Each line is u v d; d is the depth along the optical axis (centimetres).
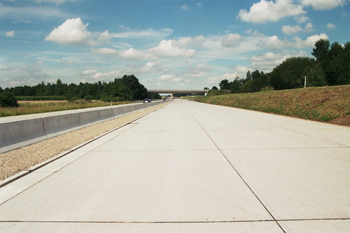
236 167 543
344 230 288
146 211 344
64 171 546
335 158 601
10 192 429
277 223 305
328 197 376
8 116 1994
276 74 7006
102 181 473
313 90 2022
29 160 646
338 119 1341
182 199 381
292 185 428
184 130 1191
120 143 884
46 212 349
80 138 998
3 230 304
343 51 5228
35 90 12462
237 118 1769
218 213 334
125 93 9606
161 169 544
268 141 848
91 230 298
